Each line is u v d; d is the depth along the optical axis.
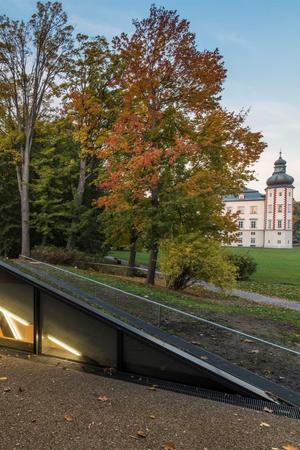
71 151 24.94
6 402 3.86
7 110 21.53
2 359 5.28
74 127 23.14
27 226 21.06
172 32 13.03
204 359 5.73
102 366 5.04
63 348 5.34
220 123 13.27
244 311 10.38
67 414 3.63
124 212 14.13
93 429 3.36
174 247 13.38
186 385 4.55
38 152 23.95
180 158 13.26
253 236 106.25
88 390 4.27
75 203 21.92
